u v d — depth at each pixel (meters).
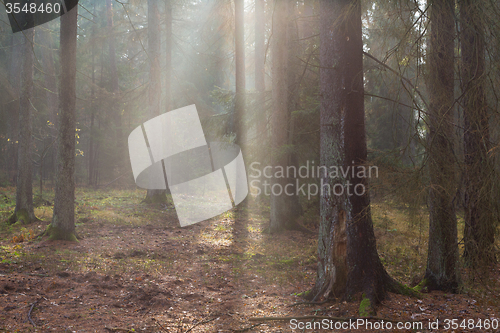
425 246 8.69
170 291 6.20
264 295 6.17
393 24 5.47
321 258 5.68
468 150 5.31
